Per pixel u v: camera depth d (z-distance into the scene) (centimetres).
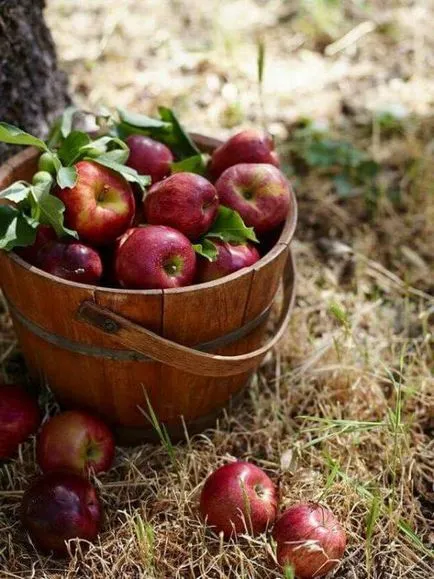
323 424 133
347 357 141
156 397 125
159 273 117
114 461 130
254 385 137
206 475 129
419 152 172
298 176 171
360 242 160
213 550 122
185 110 180
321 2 204
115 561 121
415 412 136
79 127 156
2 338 143
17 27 140
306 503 122
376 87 189
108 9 205
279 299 148
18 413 128
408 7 212
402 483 127
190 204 120
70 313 117
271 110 182
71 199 119
